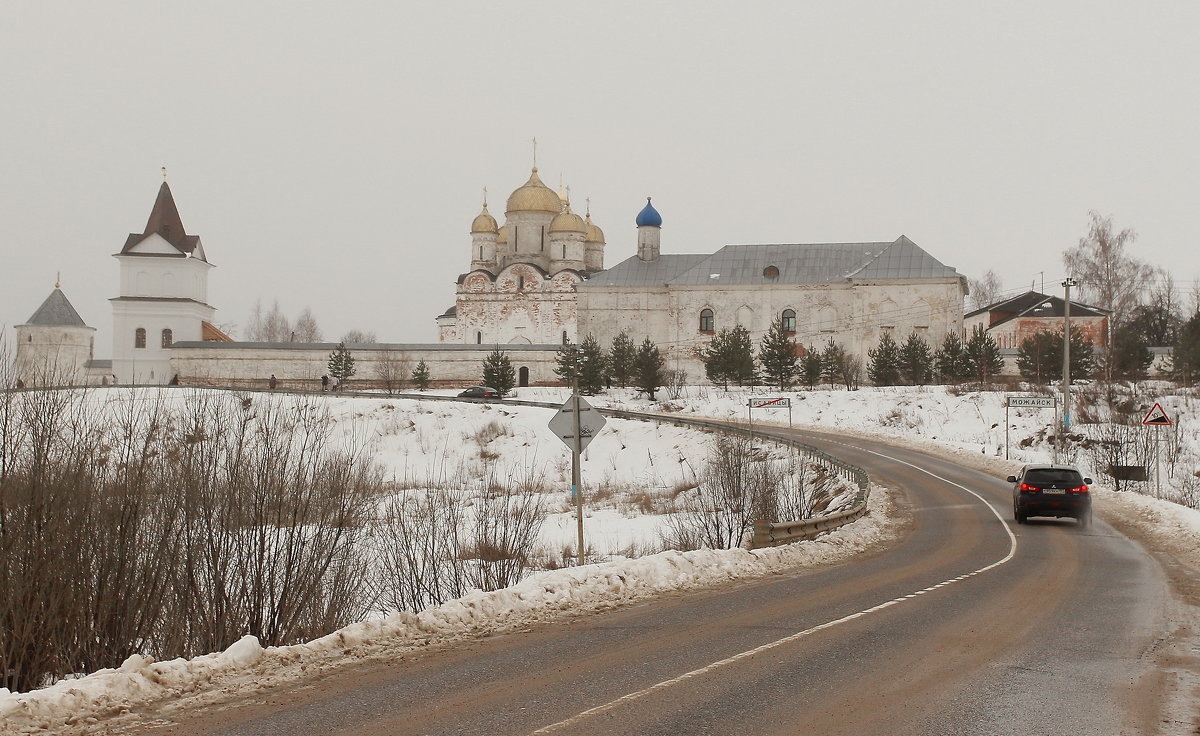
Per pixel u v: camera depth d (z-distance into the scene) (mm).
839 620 13578
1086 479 29188
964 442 61438
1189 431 56844
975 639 12328
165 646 13164
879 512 31328
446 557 19812
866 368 92562
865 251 99000
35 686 11766
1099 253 98438
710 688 9742
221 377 93875
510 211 110438
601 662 10938
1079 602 15516
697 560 18312
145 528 13883
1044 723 8695
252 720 8742
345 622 15281
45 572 12180
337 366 92500
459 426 69000
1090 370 82188
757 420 74312
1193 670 10797
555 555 27656
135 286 100875
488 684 9953
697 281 98000
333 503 17672
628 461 59906
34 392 14602
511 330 104000
